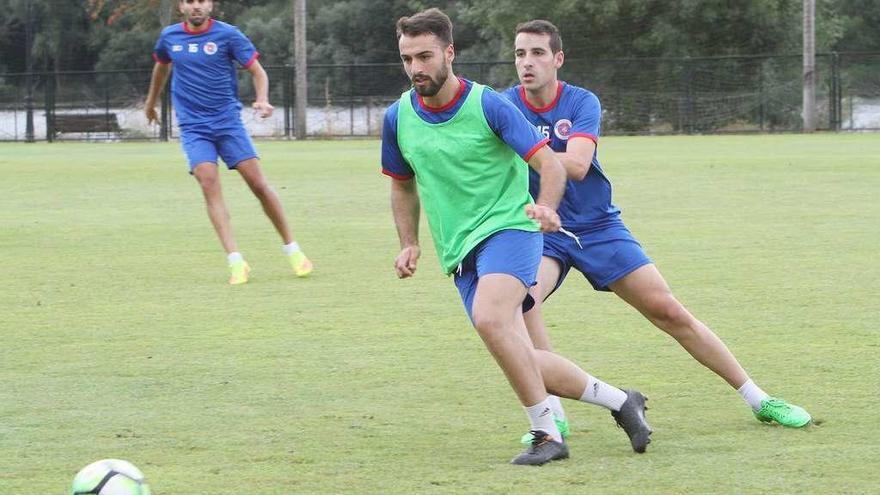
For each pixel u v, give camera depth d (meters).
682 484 11.12
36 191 46.12
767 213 35.06
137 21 136.12
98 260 27.58
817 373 15.67
